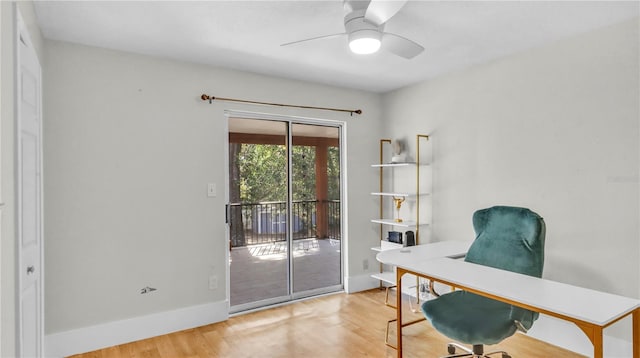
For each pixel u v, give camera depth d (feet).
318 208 13.30
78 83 8.88
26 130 6.22
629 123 7.74
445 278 6.63
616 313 4.89
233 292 11.62
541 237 7.09
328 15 7.43
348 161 13.51
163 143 9.99
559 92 8.90
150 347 9.07
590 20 7.75
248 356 8.55
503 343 9.05
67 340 8.62
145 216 9.71
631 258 7.72
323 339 9.46
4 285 4.31
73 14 7.31
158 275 9.87
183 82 10.29
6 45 4.52
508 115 9.98
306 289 13.02
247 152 11.86
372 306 11.96
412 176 12.98
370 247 14.03
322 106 12.83
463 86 11.18
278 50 9.48
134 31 8.20
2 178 4.23
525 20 7.73
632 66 7.68
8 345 4.53
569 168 8.73
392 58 10.16
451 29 8.19
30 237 6.48
